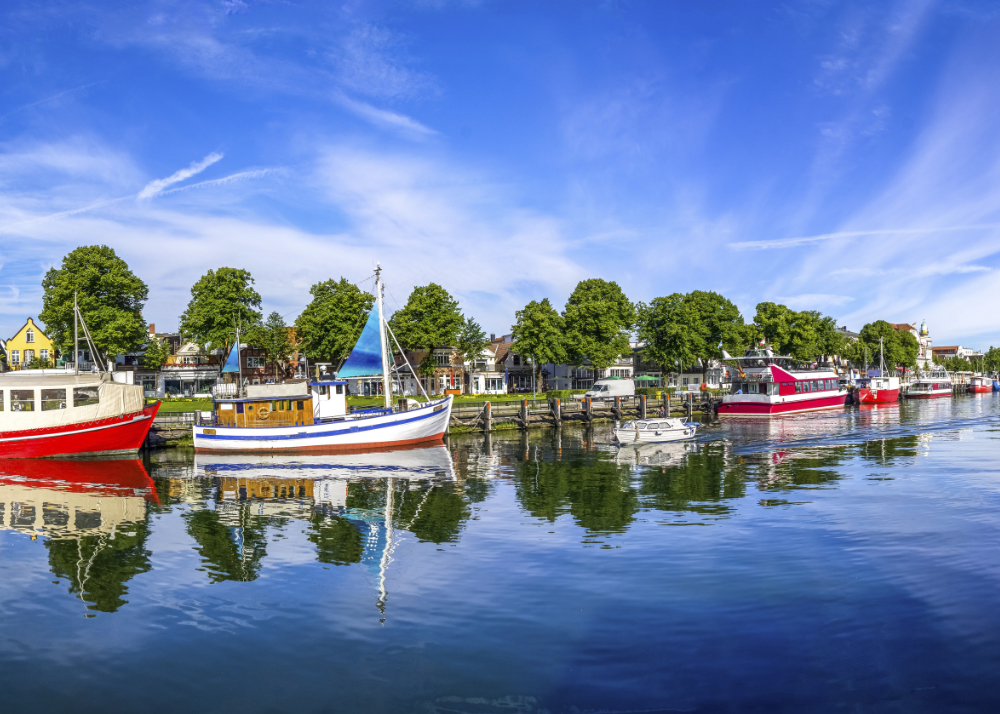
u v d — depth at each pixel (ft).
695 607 47.96
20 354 306.55
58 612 49.01
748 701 35.01
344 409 160.76
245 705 35.50
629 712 34.24
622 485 101.24
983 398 363.15
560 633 43.93
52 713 34.94
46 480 111.55
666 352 309.63
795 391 251.19
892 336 504.02
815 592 50.34
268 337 304.71
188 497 95.45
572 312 311.06
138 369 312.71
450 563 60.13
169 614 48.39
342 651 41.81
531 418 203.82
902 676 37.24
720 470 114.21
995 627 43.29
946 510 77.20
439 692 36.50
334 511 84.69
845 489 92.17
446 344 282.15
